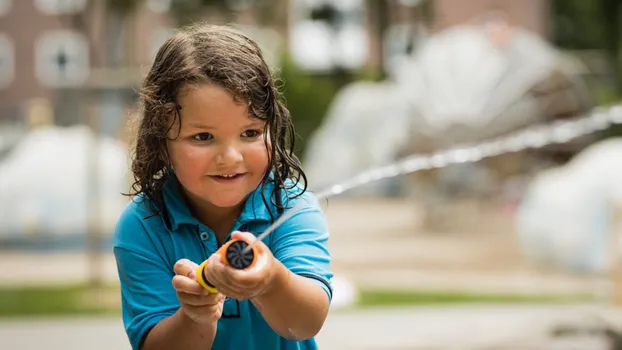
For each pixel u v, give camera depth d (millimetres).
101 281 10297
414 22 26984
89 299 9320
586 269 10344
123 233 2678
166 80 2455
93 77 10734
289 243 2588
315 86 26703
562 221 10508
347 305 9039
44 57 34281
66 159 13484
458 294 9617
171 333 2469
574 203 10391
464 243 13750
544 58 14656
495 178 15867
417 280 10609
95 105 10859
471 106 14320
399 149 15141
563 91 14680
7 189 13367
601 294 9094
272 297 2277
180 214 2637
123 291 2691
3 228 13219
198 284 2232
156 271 2629
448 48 14906
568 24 32281
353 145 19719
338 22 29297
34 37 34281
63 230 13188
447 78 14617
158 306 2605
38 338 7496
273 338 2684
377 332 7688
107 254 12297
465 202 15891
